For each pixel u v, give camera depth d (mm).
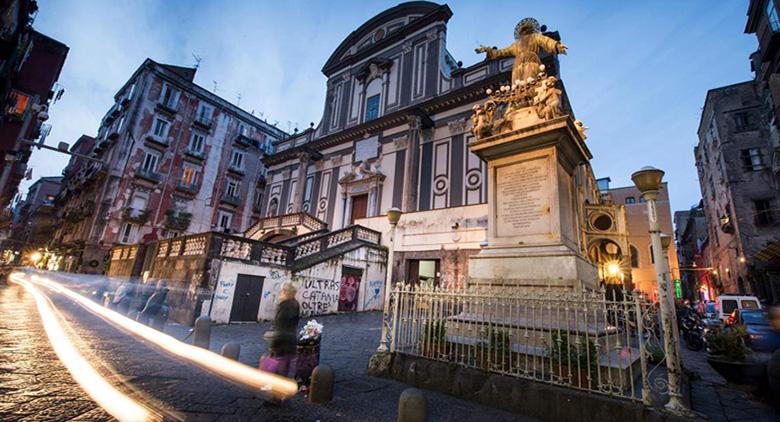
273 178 30969
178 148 30453
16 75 18219
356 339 7969
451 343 4422
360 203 23969
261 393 3879
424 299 4910
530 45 6949
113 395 3654
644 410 3061
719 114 22703
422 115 21484
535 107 6051
